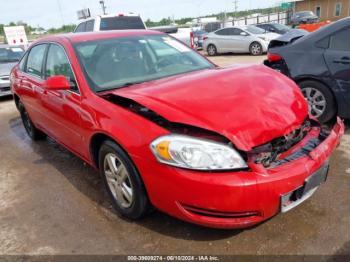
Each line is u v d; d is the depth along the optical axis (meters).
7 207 3.31
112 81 3.21
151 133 2.38
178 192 2.25
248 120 2.37
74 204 3.23
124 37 3.75
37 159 4.48
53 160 4.38
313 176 2.38
